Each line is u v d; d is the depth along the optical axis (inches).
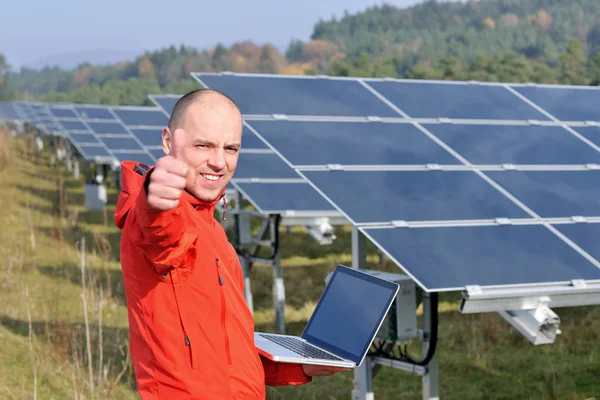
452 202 252.2
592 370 362.3
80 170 1165.7
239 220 436.1
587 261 229.3
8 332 354.3
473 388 339.9
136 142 809.5
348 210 236.5
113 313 403.9
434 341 236.4
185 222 96.4
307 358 128.5
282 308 421.1
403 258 215.9
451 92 354.9
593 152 310.7
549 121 339.3
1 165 1042.1
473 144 301.3
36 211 733.3
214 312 111.3
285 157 263.4
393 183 257.9
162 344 109.3
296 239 697.0
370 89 339.6
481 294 205.6
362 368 254.1
